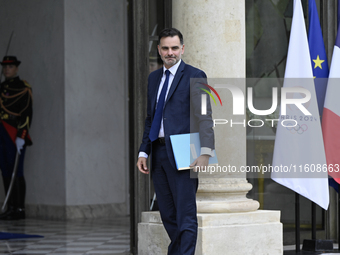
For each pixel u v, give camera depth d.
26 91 17.00
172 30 6.80
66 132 16.89
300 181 9.43
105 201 17.64
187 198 6.69
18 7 19.03
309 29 10.12
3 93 17.12
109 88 17.97
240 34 8.87
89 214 17.12
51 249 10.34
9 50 19.45
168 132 6.73
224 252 8.10
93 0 17.66
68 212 16.69
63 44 17.00
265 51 11.20
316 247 9.77
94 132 17.52
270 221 8.68
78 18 17.31
